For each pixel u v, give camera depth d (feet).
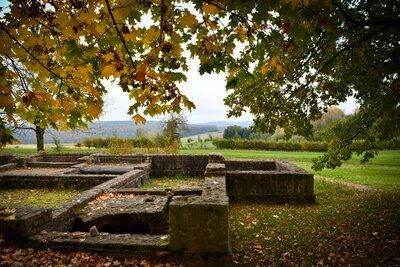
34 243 16.75
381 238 21.67
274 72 24.23
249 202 34.96
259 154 96.94
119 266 15.33
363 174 57.72
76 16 9.34
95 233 17.65
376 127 29.71
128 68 10.81
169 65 11.69
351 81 25.77
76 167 50.39
